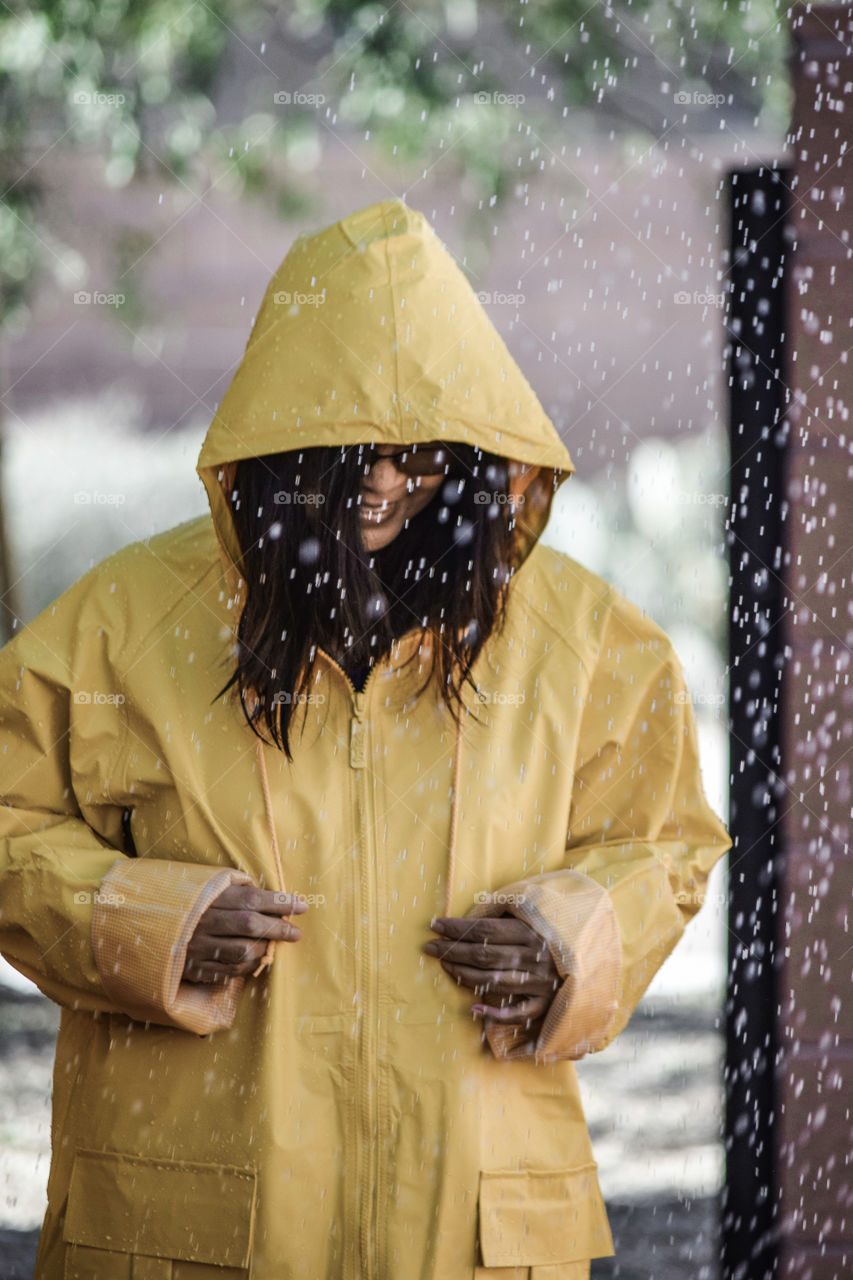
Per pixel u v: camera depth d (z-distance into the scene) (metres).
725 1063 3.28
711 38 6.61
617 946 2.31
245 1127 2.25
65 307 11.23
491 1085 2.31
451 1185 2.24
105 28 6.46
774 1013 3.24
